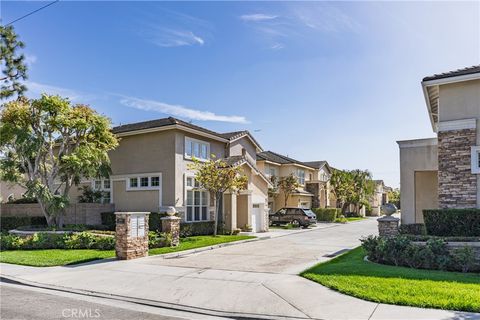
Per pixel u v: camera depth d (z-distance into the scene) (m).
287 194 37.62
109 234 17.50
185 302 8.05
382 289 7.94
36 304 8.01
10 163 19.61
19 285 10.07
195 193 23.08
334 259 12.95
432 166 15.03
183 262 12.87
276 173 40.59
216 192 21.72
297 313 7.04
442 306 6.81
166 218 16.83
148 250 14.61
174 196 21.23
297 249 16.59
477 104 13.86
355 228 30.81
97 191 23.73
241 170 22.81
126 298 8.56
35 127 19.44
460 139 13.98
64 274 10.98
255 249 16.64
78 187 24.81
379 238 12.25
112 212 22.36
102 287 9.46
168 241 16.38
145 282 9.84
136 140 23.03
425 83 14.53
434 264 10.46
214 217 23.78
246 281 9.62
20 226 20.78
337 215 44.12
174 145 21.55
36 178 19.27
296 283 9.17
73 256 13.94
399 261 11.08
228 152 26.52
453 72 14.27
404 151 15.62
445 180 14.14
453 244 11.10
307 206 42.75
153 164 22.20
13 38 20.03
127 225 13.40
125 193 23.17
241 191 23.86
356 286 8.30
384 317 6.47
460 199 13.80
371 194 57.22
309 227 31.64
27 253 15.00
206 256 14.39
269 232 26.02
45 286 9.81
